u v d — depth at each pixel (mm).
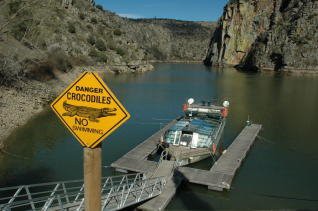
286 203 24734
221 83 99000
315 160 33781
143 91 77500
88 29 131500
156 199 23422
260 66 159750
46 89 60938
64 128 41719
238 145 36281
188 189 26297
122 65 125125
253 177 29266
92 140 6512
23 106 48375
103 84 6336
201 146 32156
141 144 35250
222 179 26719
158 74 125625
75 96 6535
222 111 41812
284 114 55031
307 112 56594
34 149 34344
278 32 166125
